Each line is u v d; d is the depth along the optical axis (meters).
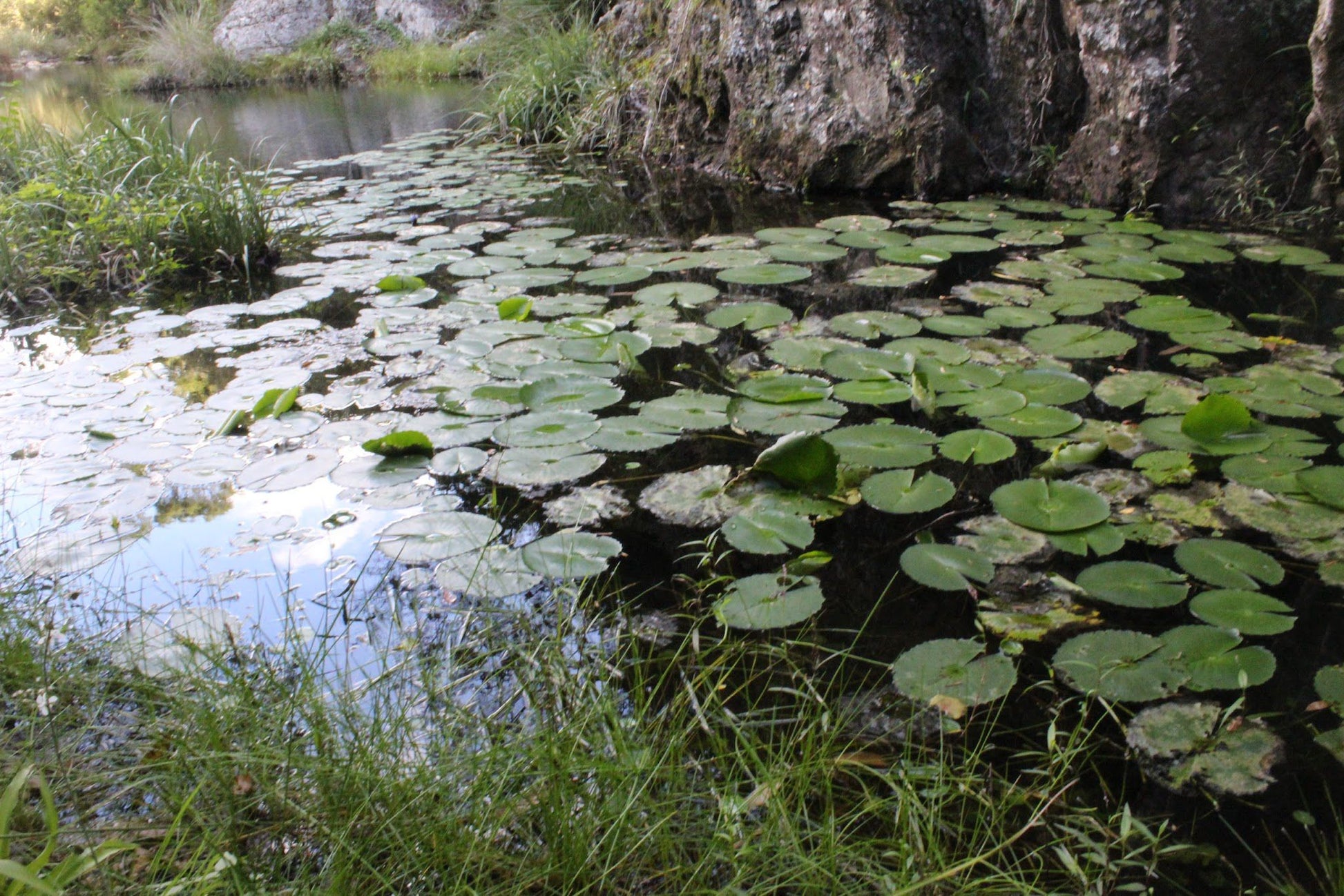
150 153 4.97
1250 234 4.19
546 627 1.79
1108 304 3.33
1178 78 4.34
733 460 2.40
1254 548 1.89
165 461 2.46
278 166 7.16
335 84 13.39
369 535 2.11
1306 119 4.20
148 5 17.55
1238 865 1.27
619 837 1.28
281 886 1.23
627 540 2.07
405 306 3.68
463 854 1.25
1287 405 2.48
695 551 2.03
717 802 1.38
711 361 3.01
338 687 1.63
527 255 4.35
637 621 1.81
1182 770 1.42
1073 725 1.52
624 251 4.40
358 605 1.87
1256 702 1.54
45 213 4.52
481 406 2.70
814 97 5.49
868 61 5.18
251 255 4.49
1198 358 2.82
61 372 3.14
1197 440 2.32
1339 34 3.89
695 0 6.22
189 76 13.95
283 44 14.70
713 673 1.67
